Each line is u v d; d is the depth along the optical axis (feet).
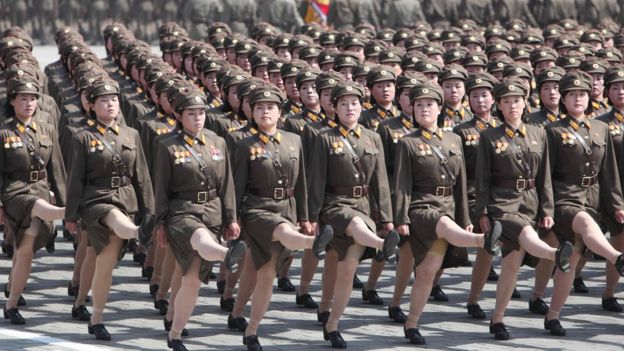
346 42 214.48
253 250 129.70
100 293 133.18
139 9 524.11
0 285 161.68
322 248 123.03
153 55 189.78
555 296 138.92
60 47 243.81
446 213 135.03
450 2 408.26
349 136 136.05
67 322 141.69
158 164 128.77
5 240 181.68
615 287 158.61
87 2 525.75
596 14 407.44
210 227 128.67
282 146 132.98
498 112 140.46
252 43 215.51
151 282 157.38
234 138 138.72
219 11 405.59
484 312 149.18
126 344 130.62
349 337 136.46
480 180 139.33
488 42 236.84
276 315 147.95
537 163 139.13
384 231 136.46
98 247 132.77
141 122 163.02
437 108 138.41
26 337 132.57
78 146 134.41
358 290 164.45
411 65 186.09
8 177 142.41
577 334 139.44
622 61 203.82
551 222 139.13
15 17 525.34
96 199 134.10
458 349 130.62
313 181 134.82
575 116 145.59
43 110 164.25
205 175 128.36
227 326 141.49
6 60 196.13
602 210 147.84
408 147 136.67
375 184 136.77
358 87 136.87
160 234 129.08
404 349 130.41
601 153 145.38
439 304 155.94
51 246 144.66
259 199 131.85
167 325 136.77
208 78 182.50
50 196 146.41
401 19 408.05
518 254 134.72
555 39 238.27
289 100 173.47
